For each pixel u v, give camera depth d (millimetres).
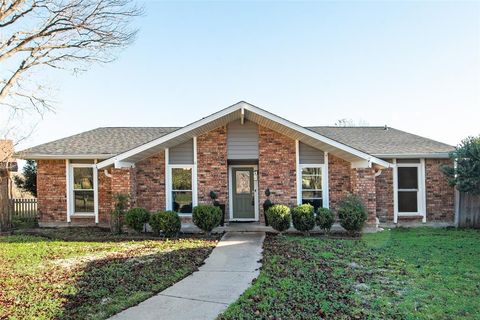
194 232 13578
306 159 14328
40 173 15703
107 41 13219
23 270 8180
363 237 12203
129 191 13531
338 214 12977
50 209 15633
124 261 8938
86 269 8180
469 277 7355
